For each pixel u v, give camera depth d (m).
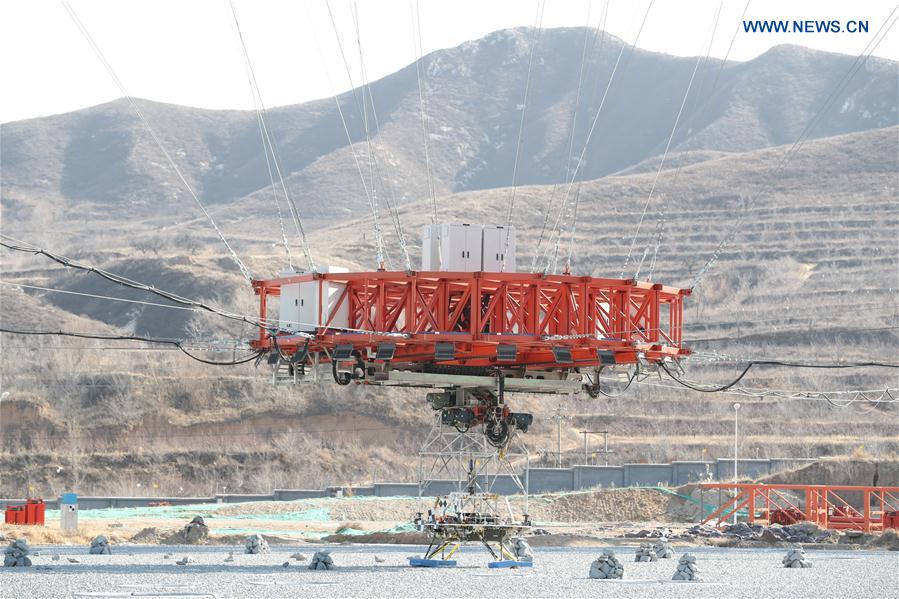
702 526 146.00
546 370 92.69
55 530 116.00
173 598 54.28
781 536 133.75
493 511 83.44
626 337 85.56
